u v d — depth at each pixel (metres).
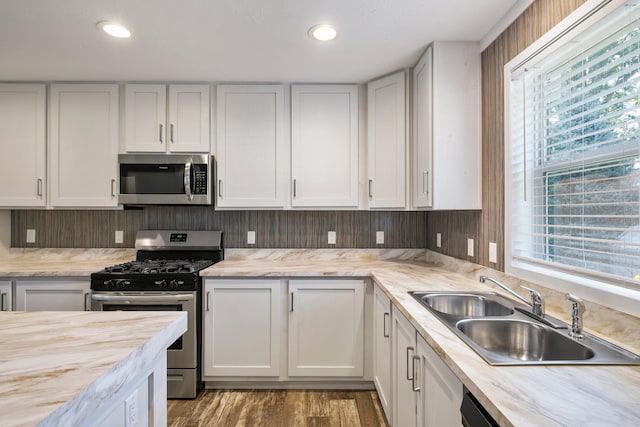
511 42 1.64
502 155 1.71
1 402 0.60
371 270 2.30
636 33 1.03
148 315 1.16
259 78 2.45
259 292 2.30
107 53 2.08
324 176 2.52
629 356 0.95
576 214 1.29
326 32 1.84
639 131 1.03
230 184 2.52
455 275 2.13
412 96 2.25
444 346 1.02
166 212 2.83
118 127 2.51
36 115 2.48
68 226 2.81
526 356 1.24
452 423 1.01
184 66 2.26
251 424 1.95
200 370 2.29
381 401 2.04
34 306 2.26
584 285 1.18
